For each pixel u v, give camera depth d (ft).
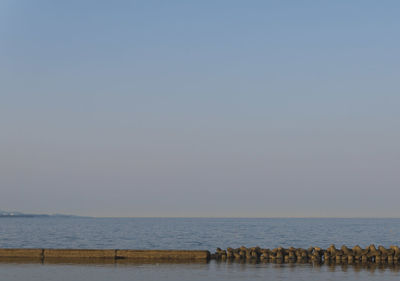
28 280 69.21
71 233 323.16
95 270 79.87
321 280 71.61
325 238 249.55
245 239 236.43
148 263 90.17
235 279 71.46
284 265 91.40
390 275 77.77
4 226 521.24
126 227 488.85
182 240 226.58
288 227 491.31
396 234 309.22
